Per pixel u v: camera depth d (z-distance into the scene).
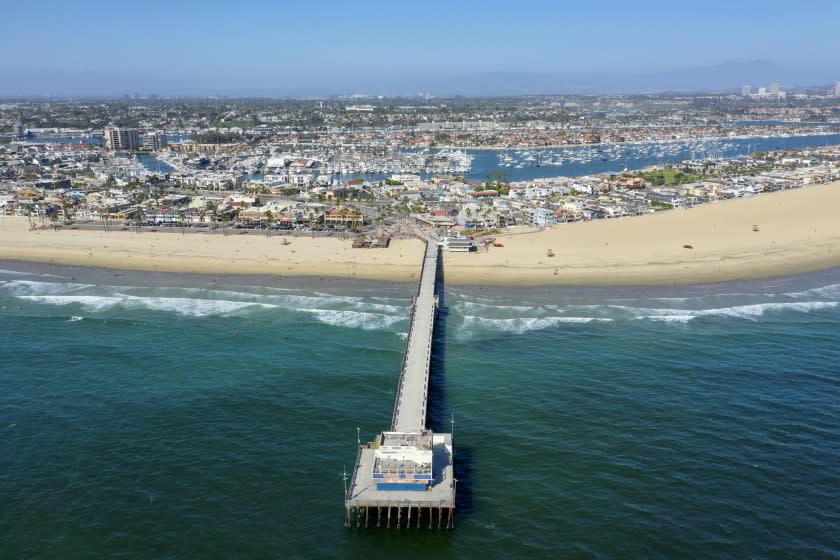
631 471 93.19
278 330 147.50
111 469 93.62
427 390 110.62
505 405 112.56
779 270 198.88
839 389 118.00
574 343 140.50
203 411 110.31
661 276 191.62
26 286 183.00
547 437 102.19
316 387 119.50
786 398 114.62
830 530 81.06
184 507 85.56
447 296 173.38
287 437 102.50
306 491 89.19
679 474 92.38
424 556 77.75
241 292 176.00
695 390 117.88
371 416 109.44
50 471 93.12
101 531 81.12
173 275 193.12
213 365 128.62
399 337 143.75
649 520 83.06
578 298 172.25
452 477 87.88
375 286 182.25
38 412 109.81
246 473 92.88
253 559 76.75
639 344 139.88
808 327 150.25
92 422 106.69
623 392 117.25
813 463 94.75
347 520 82.62
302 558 77.19
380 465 87.56
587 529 81.69
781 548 78.12
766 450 98.25
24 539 79.75
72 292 177.12
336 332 146.38
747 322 153.62
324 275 191.62
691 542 79.19
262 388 118.81
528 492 88.88
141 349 136.62
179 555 77.25
